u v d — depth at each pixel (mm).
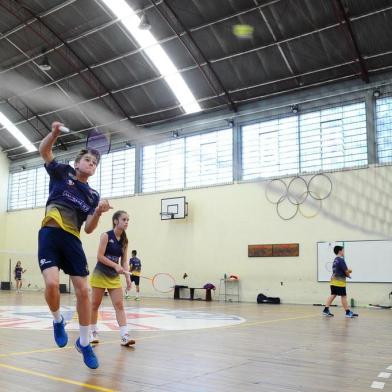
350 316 11109
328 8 14414
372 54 15164
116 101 20250
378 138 15375
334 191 15914
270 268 17016
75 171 3844
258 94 17844
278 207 17062
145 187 21016
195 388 3674
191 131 19750
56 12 17109
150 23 16641
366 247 15117
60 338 3805
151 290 20188
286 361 4918
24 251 25875
